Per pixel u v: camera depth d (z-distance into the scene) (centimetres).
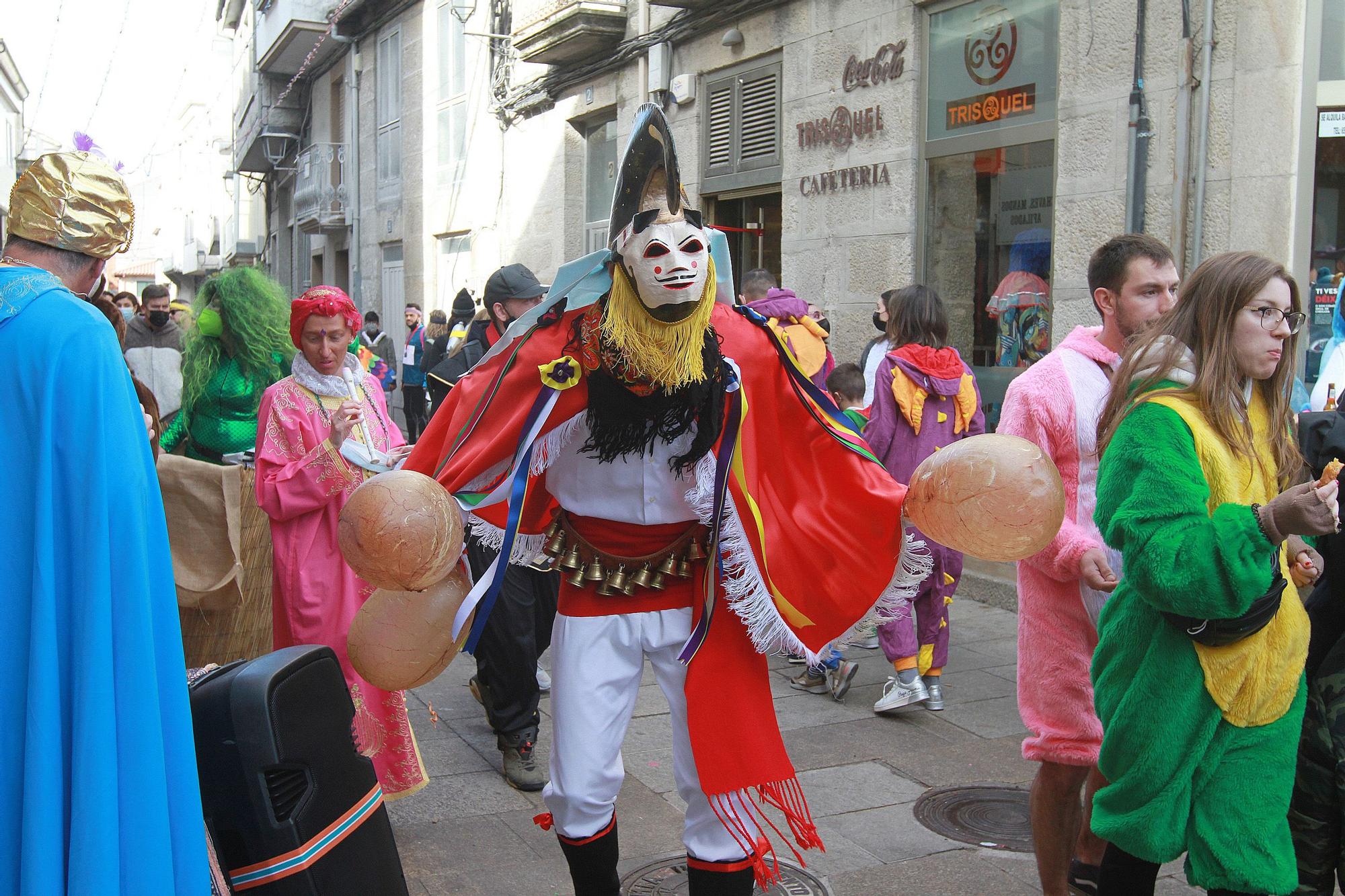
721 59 961
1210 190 584
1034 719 303
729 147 966
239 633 407
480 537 260
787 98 888
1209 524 227
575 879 259
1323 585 265
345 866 226
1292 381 253
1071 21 648
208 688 218
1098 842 323
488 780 413
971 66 735
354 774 234
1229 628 235
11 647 180
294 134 2439
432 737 461
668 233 230
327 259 2231
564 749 254
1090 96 641
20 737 180
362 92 1923
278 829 215
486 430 249
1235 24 568
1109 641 258
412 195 1706
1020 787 406
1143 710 244
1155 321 260
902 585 248
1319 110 557
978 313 748
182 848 188
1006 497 217
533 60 1180
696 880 258
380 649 246
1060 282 667
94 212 196
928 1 751
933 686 491
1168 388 247
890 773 420
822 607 250
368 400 377
